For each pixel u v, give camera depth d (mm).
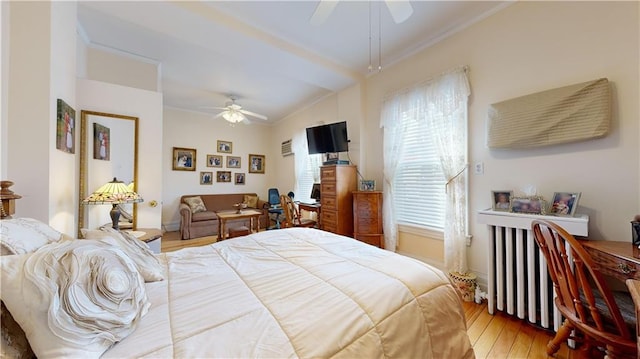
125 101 2803
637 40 1613
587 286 1249
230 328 786
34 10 1660
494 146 2195
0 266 685
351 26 2574
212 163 6020
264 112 5855
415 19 2455
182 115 5645
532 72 2061
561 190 1900
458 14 2379
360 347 811
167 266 1330
